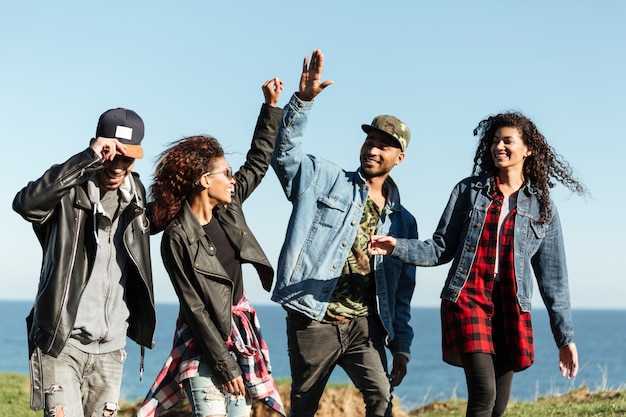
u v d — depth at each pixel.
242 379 5.07
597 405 8.85
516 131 5.93
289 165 6.12
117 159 4.91
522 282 5.87
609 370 75.56
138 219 5.03
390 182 6.39
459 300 5.81
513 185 6.01
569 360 6.05
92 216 4.91
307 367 6.11
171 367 5.15
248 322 5.27
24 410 9.56
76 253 4.84
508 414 8.70
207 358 5.02
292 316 6.15
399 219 6.35
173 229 5.00
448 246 5.99
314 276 6.06
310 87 6.01
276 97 5.66
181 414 9.66
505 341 5.93
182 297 5.01
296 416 6.20
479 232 5.88
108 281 4.94
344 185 6.24
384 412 6.03
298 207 6.21
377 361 6.08
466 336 5.72
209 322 5.00
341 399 10.09
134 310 5.07
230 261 5.23
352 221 6.14
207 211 5.20
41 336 4.76
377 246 5.85
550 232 6.04
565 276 6.08
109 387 5.01
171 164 5.12
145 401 5.08
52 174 4.71
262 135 5.65
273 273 5.39
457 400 10.91
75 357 4.88
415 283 6.42
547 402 9.57
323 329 6.07
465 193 6.04
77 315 4.83
